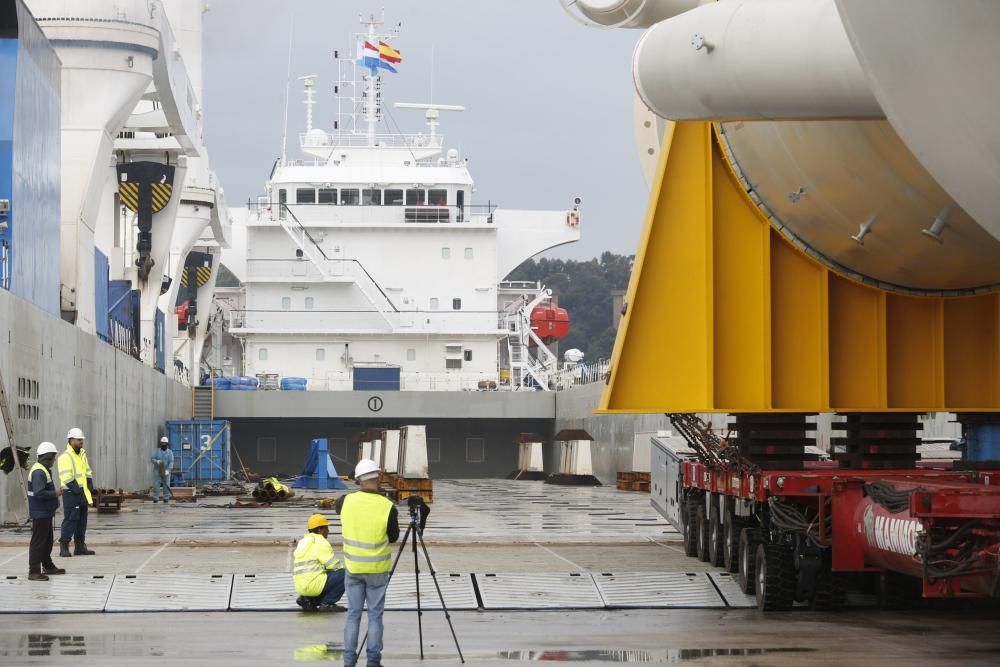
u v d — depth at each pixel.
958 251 19.69
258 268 83.62
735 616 20.61
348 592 15.44
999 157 12.12
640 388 21.47
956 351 22.17
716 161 21.42
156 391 69.94
